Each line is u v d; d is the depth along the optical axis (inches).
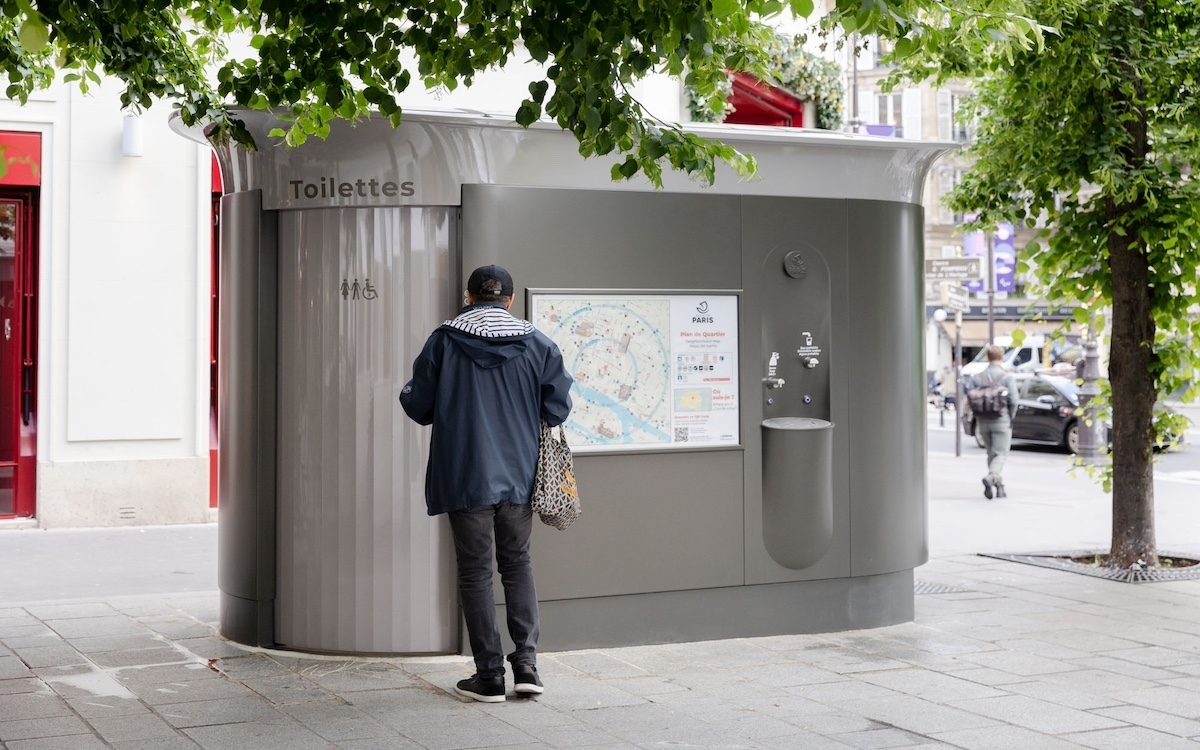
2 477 466.6
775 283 279.7
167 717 210.2
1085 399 851.4
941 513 545.6
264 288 260.4
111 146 468.1
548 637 261.9
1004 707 220.8
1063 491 641.0
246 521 264.5
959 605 318.3
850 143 279.9
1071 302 420.8
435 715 213.0
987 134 402.3
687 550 271.4
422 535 255.4
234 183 266.8
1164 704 223.5
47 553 408.2
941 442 1032.2
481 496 220.5
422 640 255.9
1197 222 366.6
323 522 256.7
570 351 262.1
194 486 477.4
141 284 472.1
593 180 263.7
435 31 217.2
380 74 225.8
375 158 251.0
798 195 281.7
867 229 288.2
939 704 222.8
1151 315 385.4
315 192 253.6
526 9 208.1
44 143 461.7
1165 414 385.7
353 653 256.7
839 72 647.1
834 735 203.0
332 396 255.6
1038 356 1551.4
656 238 268.5
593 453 263.0
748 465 277.0
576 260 261.7
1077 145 372.8
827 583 284.8
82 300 465.7
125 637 274.7
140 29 237.8
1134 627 291.3
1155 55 357.7
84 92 269.4
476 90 505.0
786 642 273.9
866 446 288.0
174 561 395.5
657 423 269.4
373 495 255.0
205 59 267.4
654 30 199.3
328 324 255.1
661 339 269.6
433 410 229.3
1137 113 365.4
